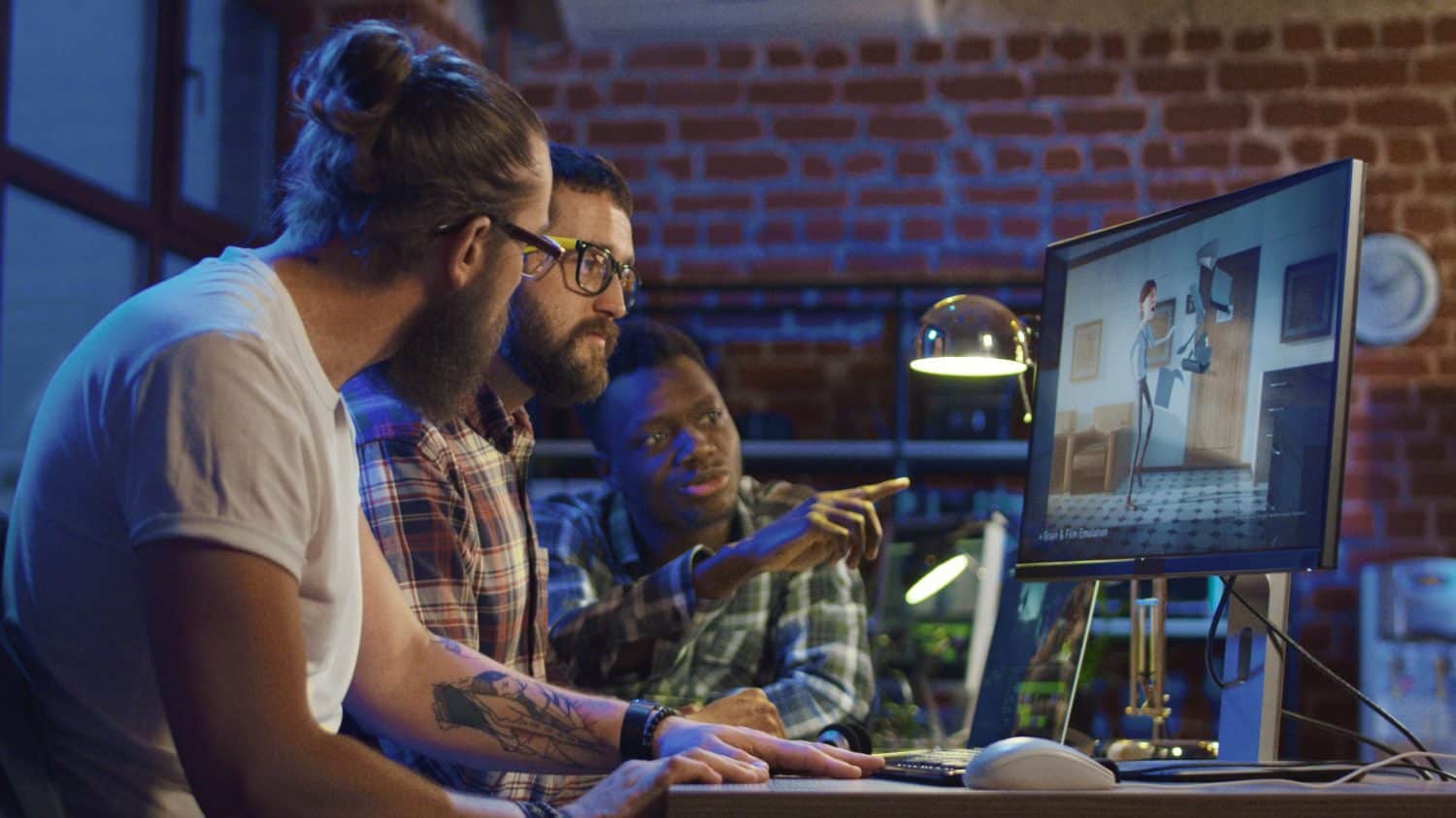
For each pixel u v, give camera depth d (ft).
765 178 15.88
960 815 3.33
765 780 3.93
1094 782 3.48
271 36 14.76
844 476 15.08
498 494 5.67
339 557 3.94
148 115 13.00
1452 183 15.46
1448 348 15.37
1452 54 15.55
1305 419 4.31
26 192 11.22
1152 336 5.05
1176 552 4.74
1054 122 15.71
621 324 8.00
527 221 4.07
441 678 4.83
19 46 11.26
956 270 15.66
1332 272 4.31
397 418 5.27
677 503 7.66
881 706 10.64
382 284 3.92
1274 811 3.36
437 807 3.52
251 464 3.45
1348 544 15.25
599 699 4.84
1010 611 6.40
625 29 15.76
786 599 7.91
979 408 14.82
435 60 3.99
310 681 3.95
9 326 11.05
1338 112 15.58
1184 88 15.67
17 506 3.89
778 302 15.75
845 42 15.90
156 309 3.66
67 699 3.81
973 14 15.72
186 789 3.89
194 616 3.34
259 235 4.25
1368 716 14.28
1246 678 4.79
